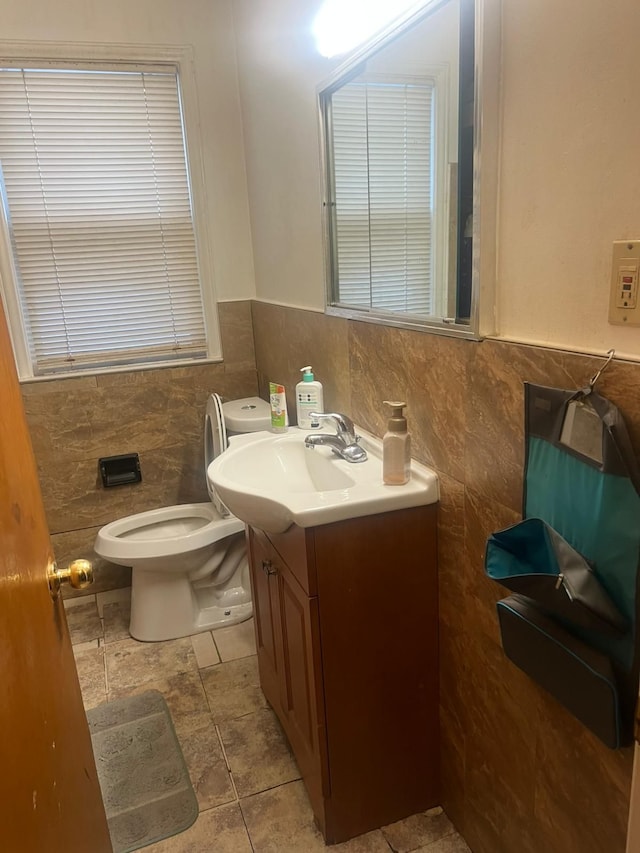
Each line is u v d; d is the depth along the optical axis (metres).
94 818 1.09
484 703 1.31
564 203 0.93
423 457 1.42
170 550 2.22
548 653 1.00
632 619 0.85
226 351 2.74
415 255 1.36
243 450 1.72
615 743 0.90
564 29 0.88
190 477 2.78
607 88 0.82
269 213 2.34
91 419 2.59
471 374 1.19
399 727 1.50
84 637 2.39
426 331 1.32
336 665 1.40
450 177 1.21
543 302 1.00
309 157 1.85
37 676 0.84
